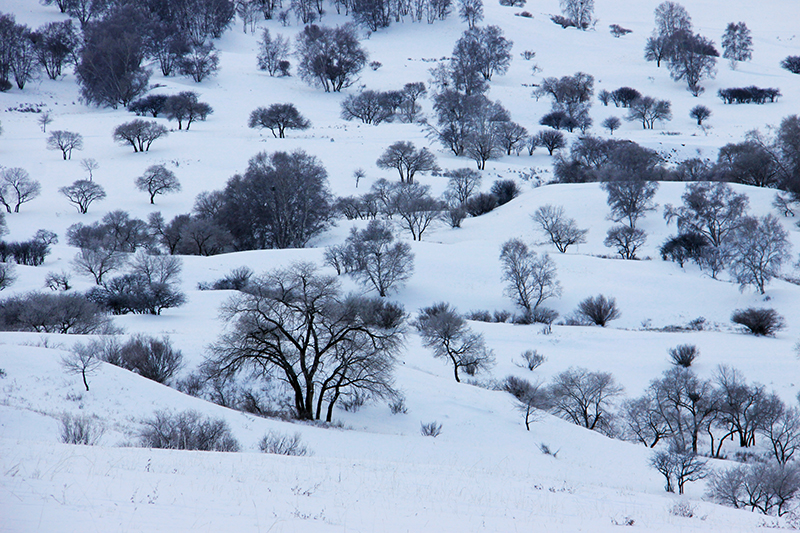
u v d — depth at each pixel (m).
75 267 56.84
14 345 27.09
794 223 71.75
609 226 78.00
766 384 36.38
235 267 62.03
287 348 29.62
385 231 68.00
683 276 59.34
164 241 75.56
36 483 7.34
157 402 23.92
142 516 6.39
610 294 56.09
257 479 9.84
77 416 19.27
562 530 8.11
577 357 42.34
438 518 8.06
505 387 37.00
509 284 59.81
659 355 42.19
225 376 27.94
